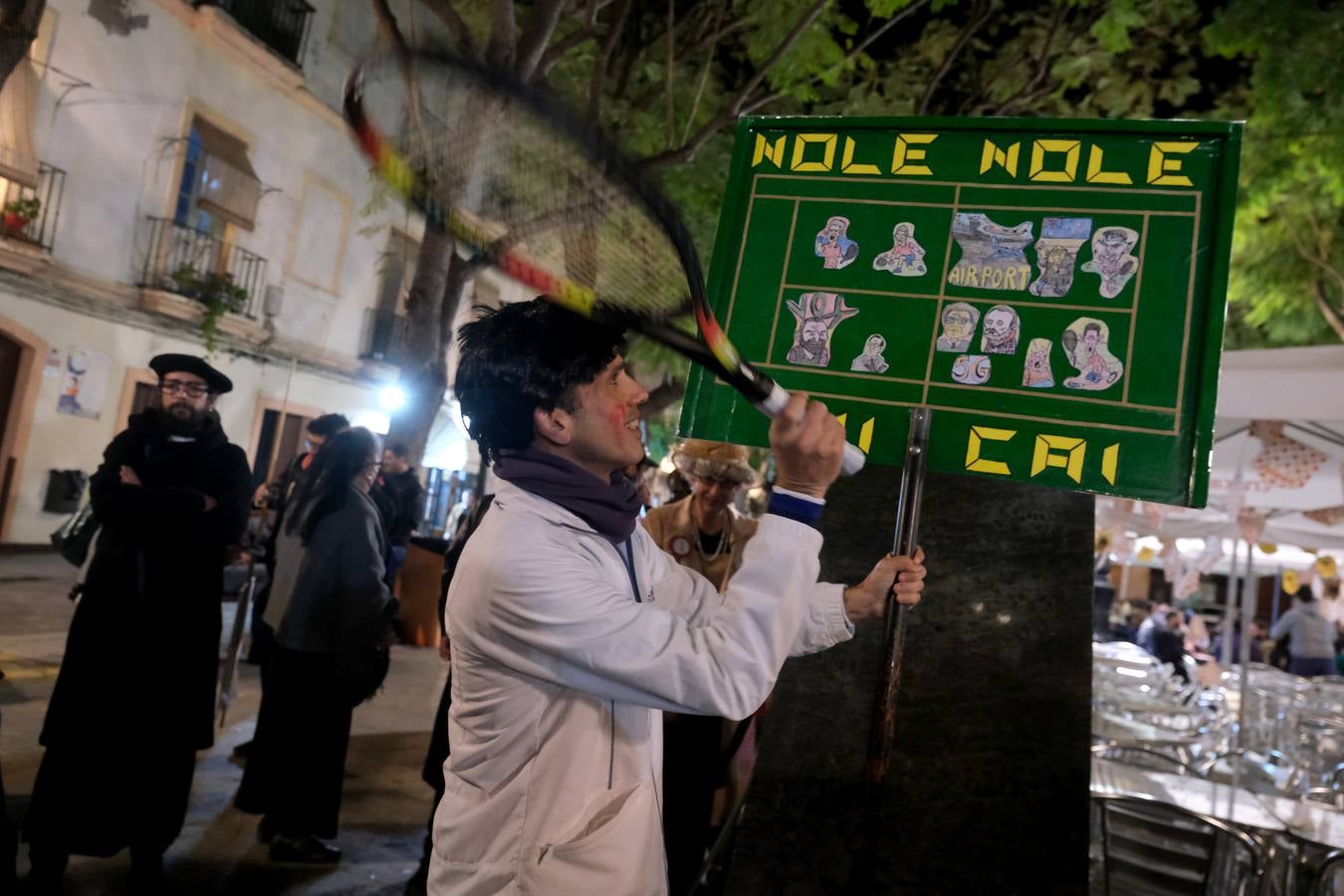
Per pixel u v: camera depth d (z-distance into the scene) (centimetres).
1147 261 166
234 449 331
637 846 132
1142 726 617
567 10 735
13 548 1169
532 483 138
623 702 134
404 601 841
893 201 180
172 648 312
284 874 360
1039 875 185
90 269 1192
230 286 1336
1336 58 793
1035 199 173
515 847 133
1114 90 933
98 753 304
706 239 820
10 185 1078
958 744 194
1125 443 161
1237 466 571
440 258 666
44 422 1191
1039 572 196
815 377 177
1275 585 1850
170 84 1236
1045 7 917
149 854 319
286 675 368
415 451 669
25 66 1058
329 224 1541
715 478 317
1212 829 300
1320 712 717
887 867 193
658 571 165
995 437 167
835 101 941
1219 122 165
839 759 200
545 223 97
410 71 89
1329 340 1090
